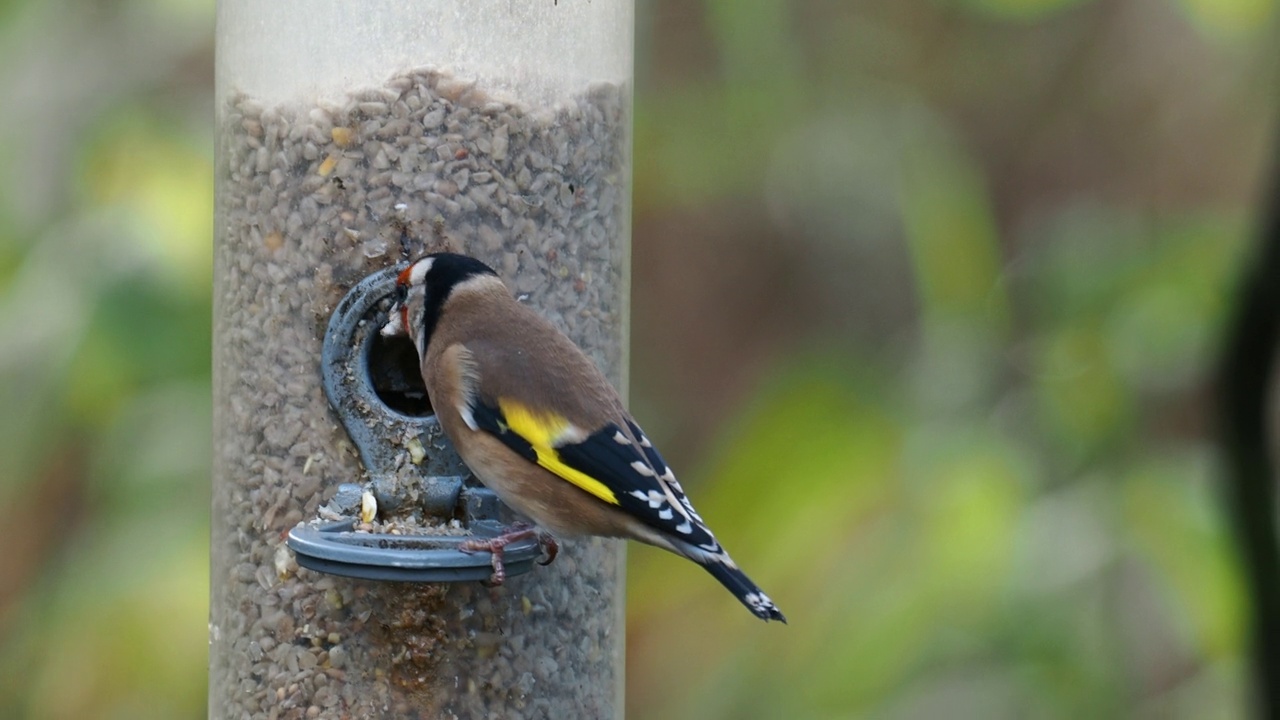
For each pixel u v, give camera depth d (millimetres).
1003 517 11406
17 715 13070
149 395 12039
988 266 12758
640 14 14883
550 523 8586
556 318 9219
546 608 9086
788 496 11812
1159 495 11523
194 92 13148
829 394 12258
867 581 11469
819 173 14719
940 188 13211
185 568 12133
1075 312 12117
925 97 15328
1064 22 15555
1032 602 11492
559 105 9156
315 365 8852
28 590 13492
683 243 16578
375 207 8867
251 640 8969
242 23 9094
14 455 12203
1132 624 12344
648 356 16500
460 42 8922
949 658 11461
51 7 12938
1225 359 9328
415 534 8508
